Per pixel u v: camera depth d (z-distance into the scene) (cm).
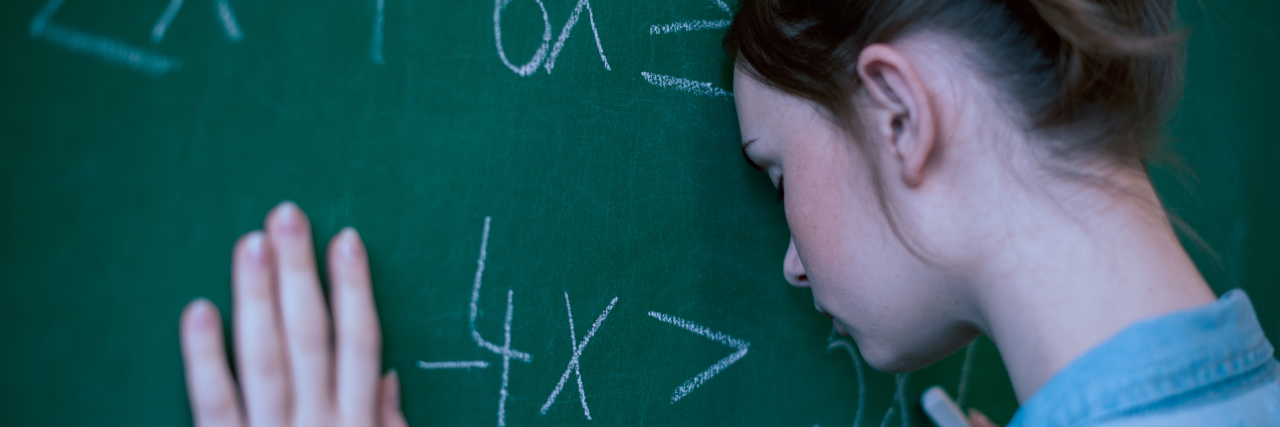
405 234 73
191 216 68
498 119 76
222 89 68
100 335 66
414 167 73
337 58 71
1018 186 70
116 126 66
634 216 82
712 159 86
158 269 67
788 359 92
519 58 76
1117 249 69
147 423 67
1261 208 128
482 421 77
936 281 74
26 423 65
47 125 64
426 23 73
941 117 70
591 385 81
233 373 69
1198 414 66
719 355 88
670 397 85
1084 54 69
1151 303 68
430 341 75
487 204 76
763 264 90
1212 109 118
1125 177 71
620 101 81
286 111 69
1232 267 125
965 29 70
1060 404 67
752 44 78
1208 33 115
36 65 64
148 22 66
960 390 106
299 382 69
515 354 78
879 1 71
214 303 68
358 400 71
